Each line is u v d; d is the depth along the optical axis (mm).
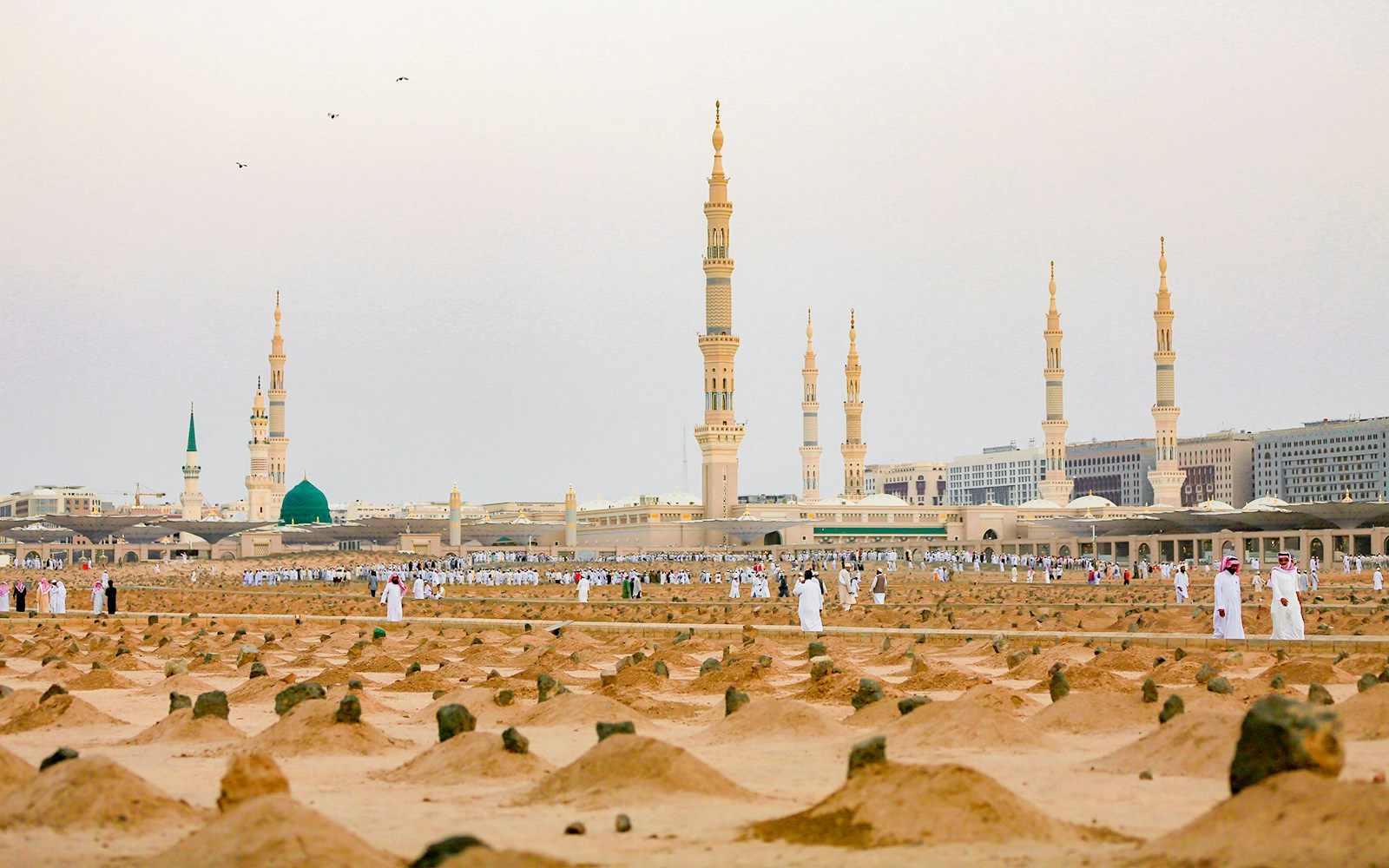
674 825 15953
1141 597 89938
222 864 12883
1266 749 13438
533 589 117562
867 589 107250
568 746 23875
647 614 73500
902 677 37281
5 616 72438
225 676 39906
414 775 20656
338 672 35656
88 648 50188
